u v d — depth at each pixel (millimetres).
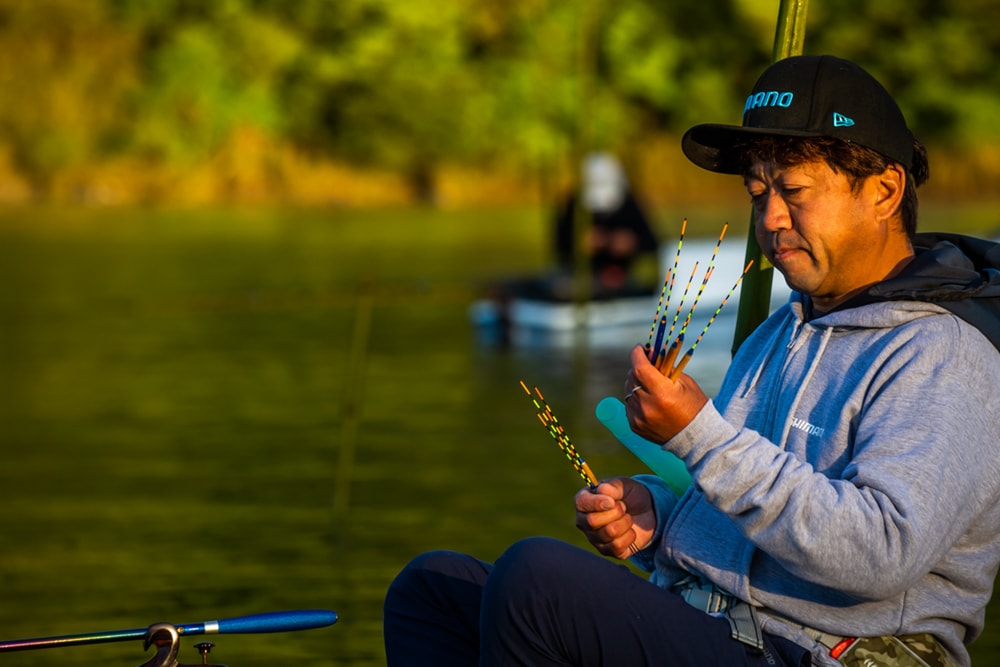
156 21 68188
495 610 4715
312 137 69812
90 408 18453
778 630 4723
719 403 5289
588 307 24016
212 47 67812
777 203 4781
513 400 18516
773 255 4844
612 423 5387
